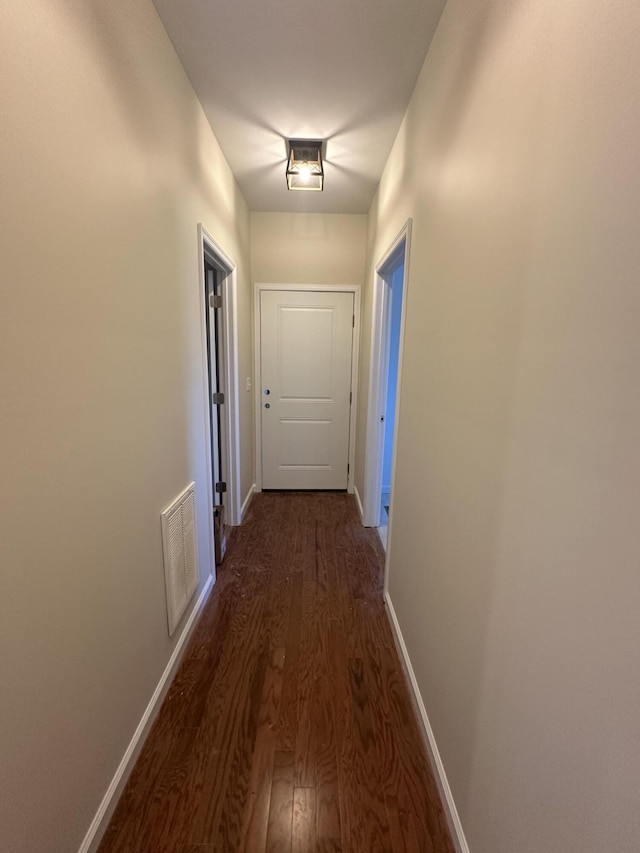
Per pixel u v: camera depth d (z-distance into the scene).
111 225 1.04
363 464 3.12
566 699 0.61
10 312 0.70
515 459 0.77
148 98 1.25
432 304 1.35
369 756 1.25
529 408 0.72
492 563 0.86
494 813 0.83
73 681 0.91
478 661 0.92
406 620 1.62
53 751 0.84
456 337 1.11
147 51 1.23
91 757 0.99
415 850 1.01
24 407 0.74
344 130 1.98
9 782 0.73
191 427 1.75
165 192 1.41
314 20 1.33
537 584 0.69
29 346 0.75
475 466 0.96
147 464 1.30
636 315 0.47
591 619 0.56
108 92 1.01
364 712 1.41
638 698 0.48
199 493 1.89
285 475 3.66
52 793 0.84
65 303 0.85
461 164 1.09
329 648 1.71
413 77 1.59
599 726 0.54
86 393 0.94
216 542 2.35
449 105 1.19
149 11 1.24
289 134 2.02
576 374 0.59
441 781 1.12
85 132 0.91
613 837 0.52
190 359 1.73
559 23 0.64
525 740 0.72
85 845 0.96
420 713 1.34
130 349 1.16
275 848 1.01
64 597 0.87
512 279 0.79
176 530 1.55
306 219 3.22
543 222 0.68
